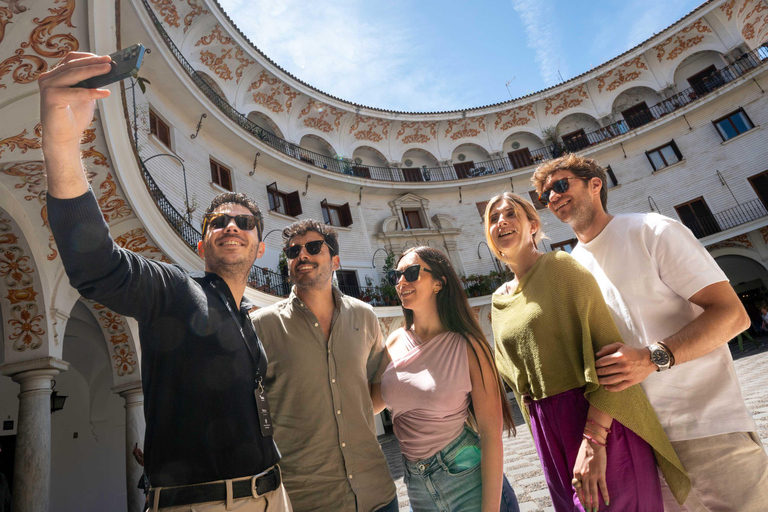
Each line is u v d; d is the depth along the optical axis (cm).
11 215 538
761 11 1812
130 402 743
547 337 180
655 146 2039
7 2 344
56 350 595
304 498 199
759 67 1764
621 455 155
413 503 207
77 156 118
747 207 1786
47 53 384
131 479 697
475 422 214
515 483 496
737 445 172
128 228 657
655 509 154
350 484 200
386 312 1686
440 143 2328
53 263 603
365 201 2055
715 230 1838
